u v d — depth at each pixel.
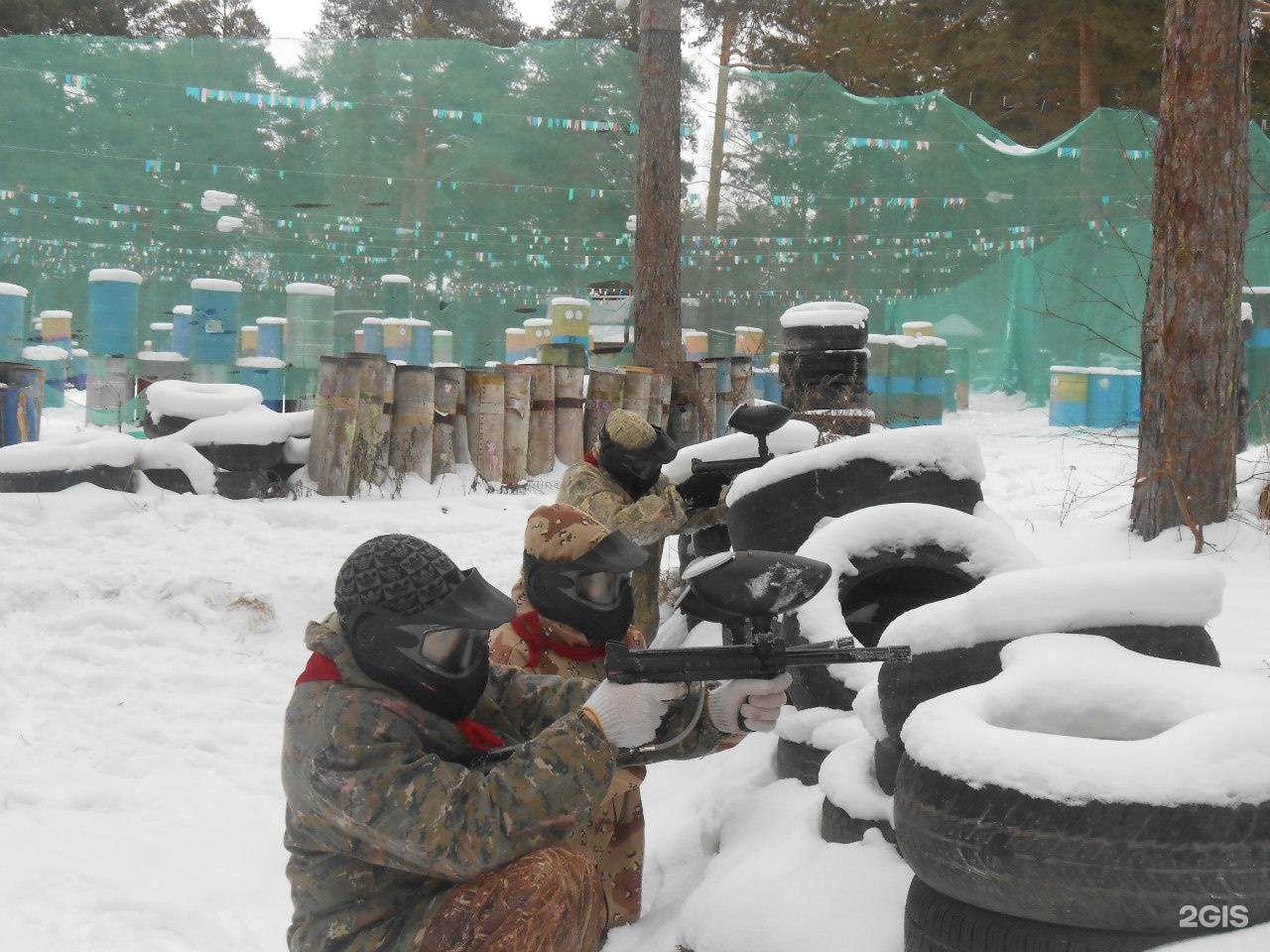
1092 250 20.70
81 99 19.86
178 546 10.16
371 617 2.64
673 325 16.20
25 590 8.54
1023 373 23.14
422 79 20.97
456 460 14.28
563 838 2.72
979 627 3.05
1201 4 8.29
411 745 2.64
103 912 4.14
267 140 20.69
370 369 13.06
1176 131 8.36
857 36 30.64
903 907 2.87
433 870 2.58
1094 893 2.27
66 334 20.70
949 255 21.47
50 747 6.06
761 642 2.69
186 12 42.09
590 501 5.65
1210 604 3.04
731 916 3.10
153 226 20.88
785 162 21.39
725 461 6.46
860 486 5.40
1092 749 2.36
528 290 22.38
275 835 5.04
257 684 7.41
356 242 21.62
